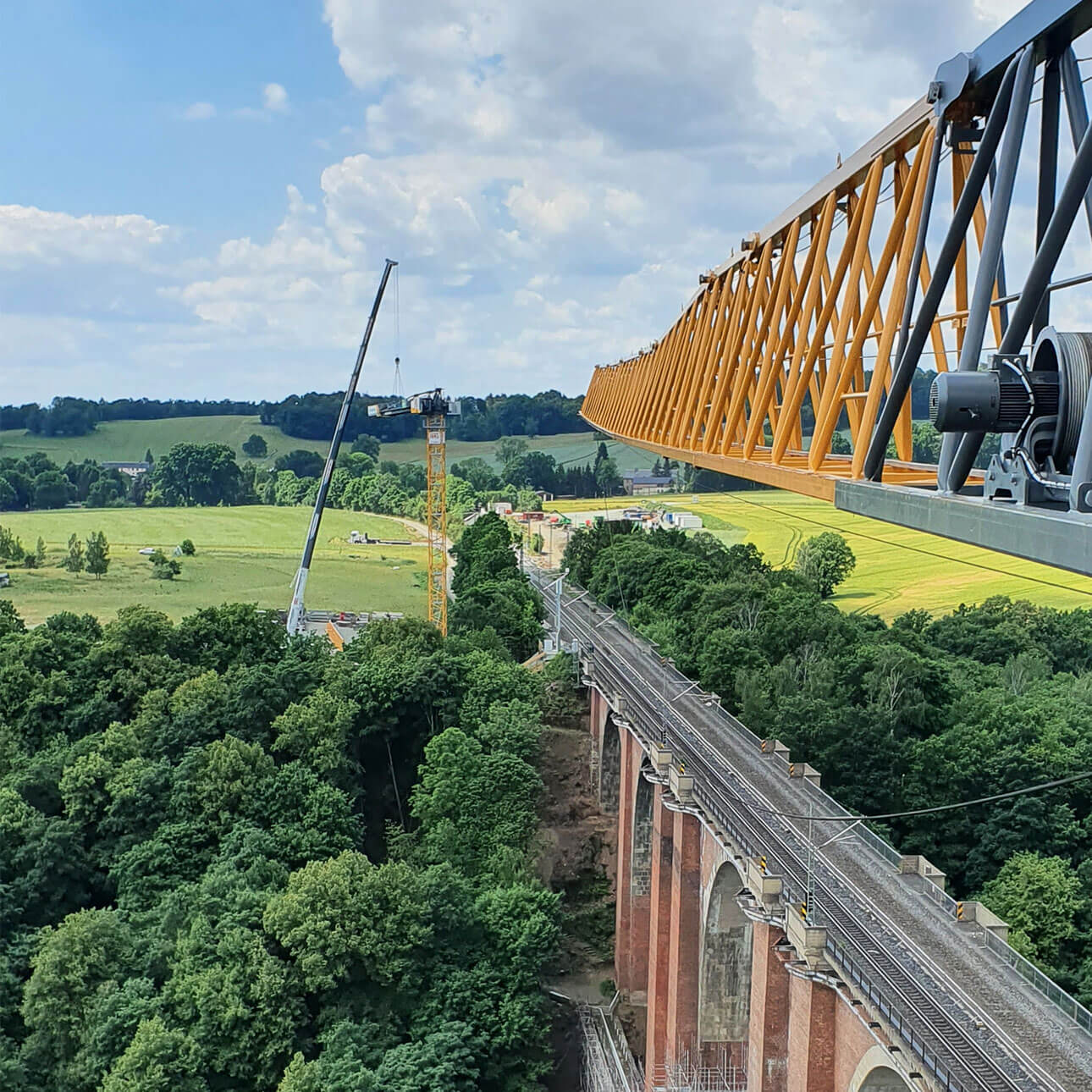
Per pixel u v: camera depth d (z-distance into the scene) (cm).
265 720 8962
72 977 6188
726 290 6134
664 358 8219
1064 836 6806
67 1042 6147
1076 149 2428
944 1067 3625
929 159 3216
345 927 6475
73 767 8069
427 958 6788
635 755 7562
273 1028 6116
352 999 6506
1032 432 2309
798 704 7494
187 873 7425
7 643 9725
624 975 7788
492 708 9388
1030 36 2438
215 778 7925
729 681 8988
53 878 7375
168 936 6719
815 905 4791
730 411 5416
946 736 7606
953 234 2756
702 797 6038
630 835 7669
